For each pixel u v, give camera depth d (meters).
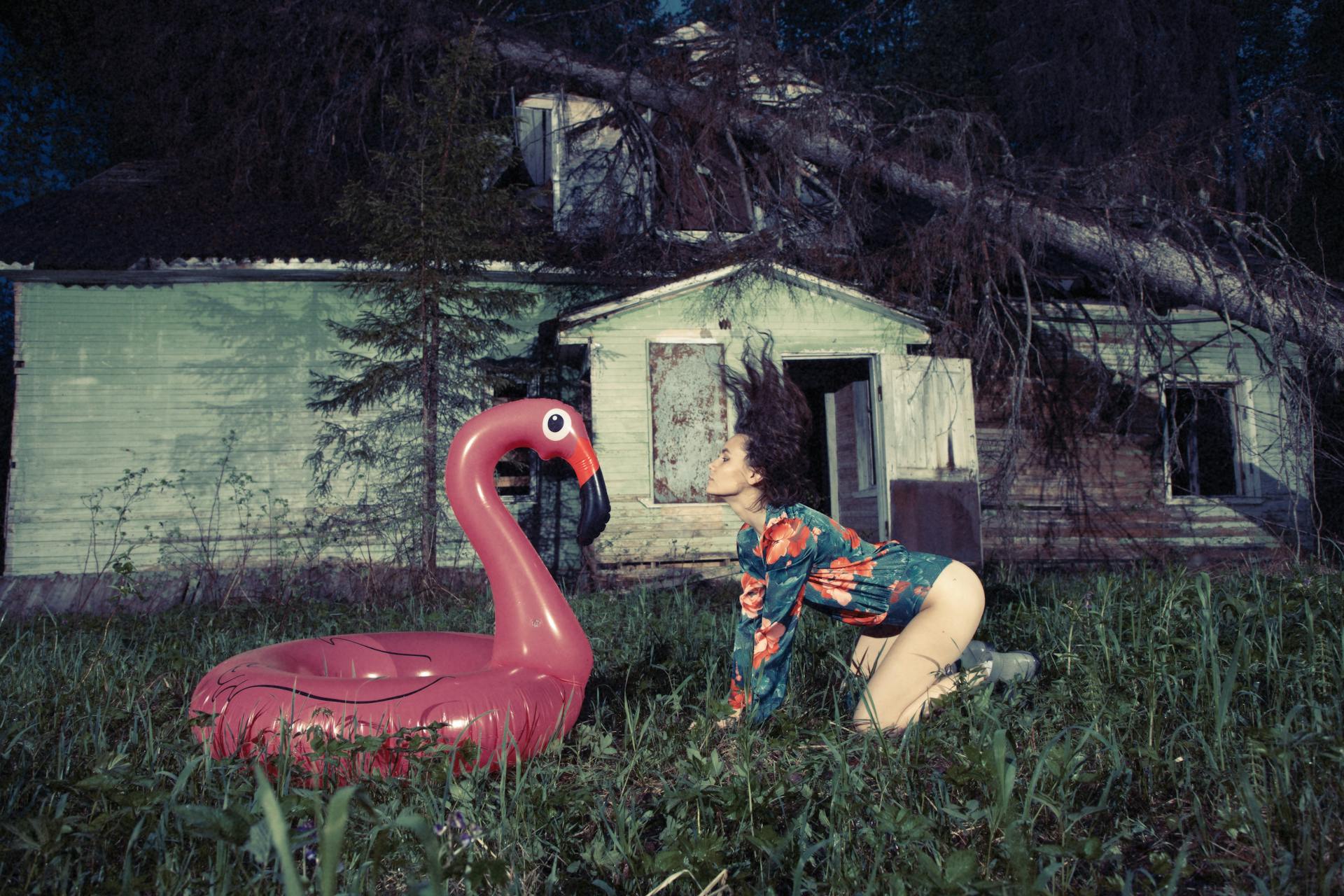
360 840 1.98
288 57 12.60
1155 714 2.73
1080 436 11.26
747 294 10.10
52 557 9.75
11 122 17.36
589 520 3.05
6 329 15.51
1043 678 3.44
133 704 3.30
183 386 10.23
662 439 9.79
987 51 17.66
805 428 3.10
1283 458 10.46
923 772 2.38
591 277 10.77
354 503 10.25
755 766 2.52
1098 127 15.43
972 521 9.96
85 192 12.19
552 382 10.88
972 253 10.20
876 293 10.42
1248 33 18.84
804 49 11.52
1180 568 5.36
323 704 2.54
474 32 10.23
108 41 14.62
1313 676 2.91
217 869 1.67
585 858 1.98
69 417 10.01
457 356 9.67
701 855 1.82
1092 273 10.99
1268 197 10.21
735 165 12.02
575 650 2.97
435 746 2.42
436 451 9.25
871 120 10.70
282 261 10.06
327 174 12.46
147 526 9.92
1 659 4.10
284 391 10.39
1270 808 2.02
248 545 10.02
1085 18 15.49
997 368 10.70
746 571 3.21
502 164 10.34
